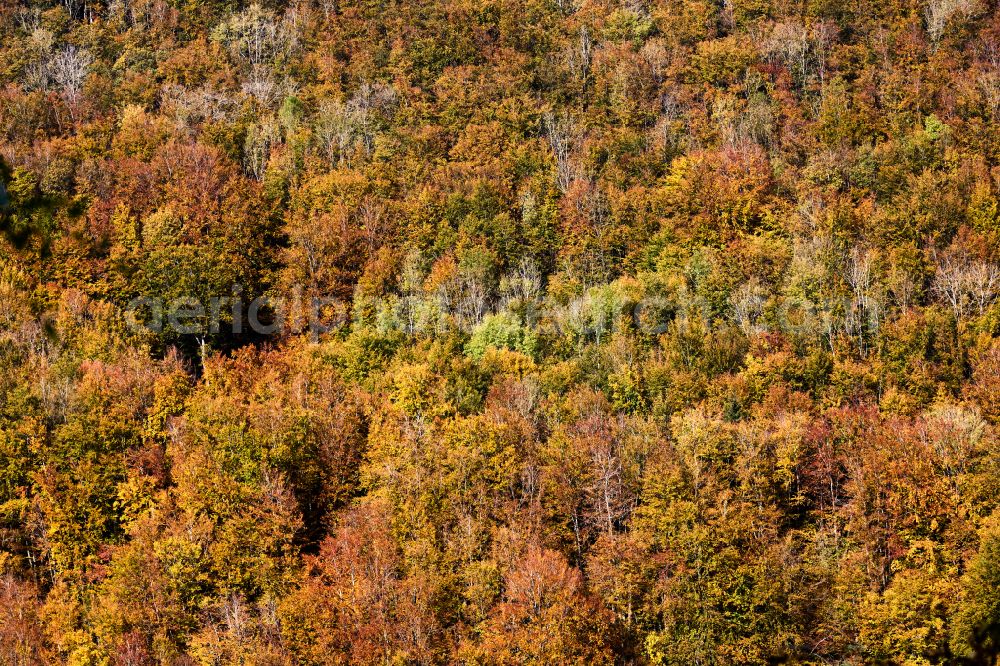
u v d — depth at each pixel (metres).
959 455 69.88
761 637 59.59
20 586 64.31
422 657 55.97
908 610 59.75
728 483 68.94
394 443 72.88
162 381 80.12
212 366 86.81
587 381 84.50
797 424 74.12
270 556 64.31
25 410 75.44
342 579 60.31
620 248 108.19
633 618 61.66
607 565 62.38
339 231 108.50
